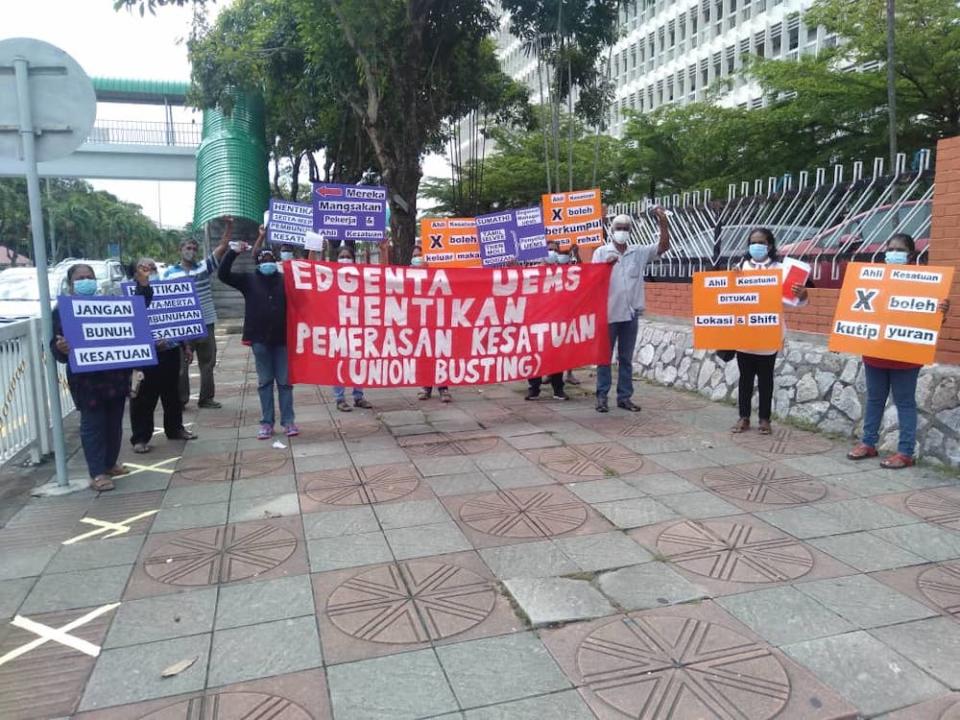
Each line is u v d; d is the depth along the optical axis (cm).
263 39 1611
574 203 969
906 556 380
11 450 548
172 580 373
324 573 376
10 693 280
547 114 2512
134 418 615
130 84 2852
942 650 294
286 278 651
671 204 923
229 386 963
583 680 279
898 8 1285
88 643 315
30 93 499
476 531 427
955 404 518
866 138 1414
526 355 714
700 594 345
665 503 466
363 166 2064
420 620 327
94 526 451
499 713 262
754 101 2941
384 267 672
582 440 626
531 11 1386
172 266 784
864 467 525
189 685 283
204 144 2041
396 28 1242
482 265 1037
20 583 373
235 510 472
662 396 812
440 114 1533
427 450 605
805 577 359
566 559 387
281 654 303
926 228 589
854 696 266
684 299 887
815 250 694
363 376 679
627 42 4141
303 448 621
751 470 527
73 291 532
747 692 269
